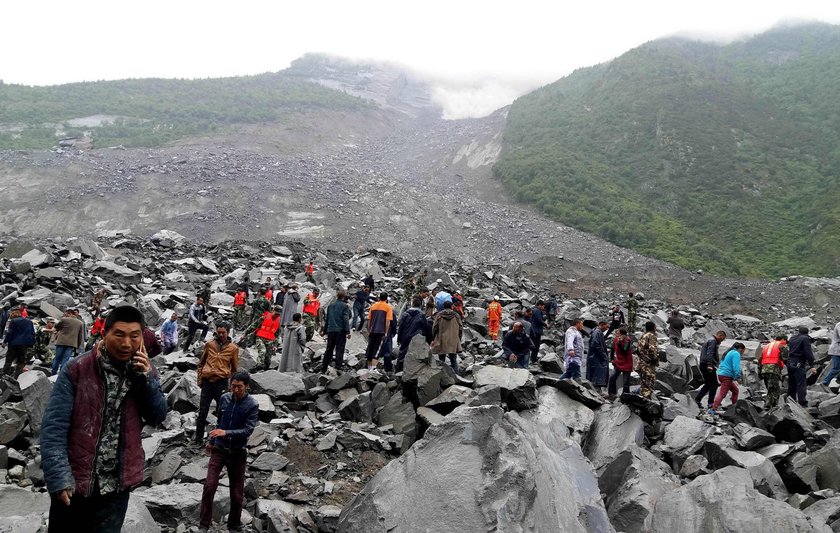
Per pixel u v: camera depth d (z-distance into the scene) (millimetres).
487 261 59125
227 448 6664
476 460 6176
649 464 8141
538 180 104000
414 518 5750
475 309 23297
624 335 12891
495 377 10562
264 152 125500
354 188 75750
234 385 6703
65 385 3502
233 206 65375
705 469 8719
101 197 65250
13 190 65438
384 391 10766
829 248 80312
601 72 177000
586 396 10570
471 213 73750
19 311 13531
